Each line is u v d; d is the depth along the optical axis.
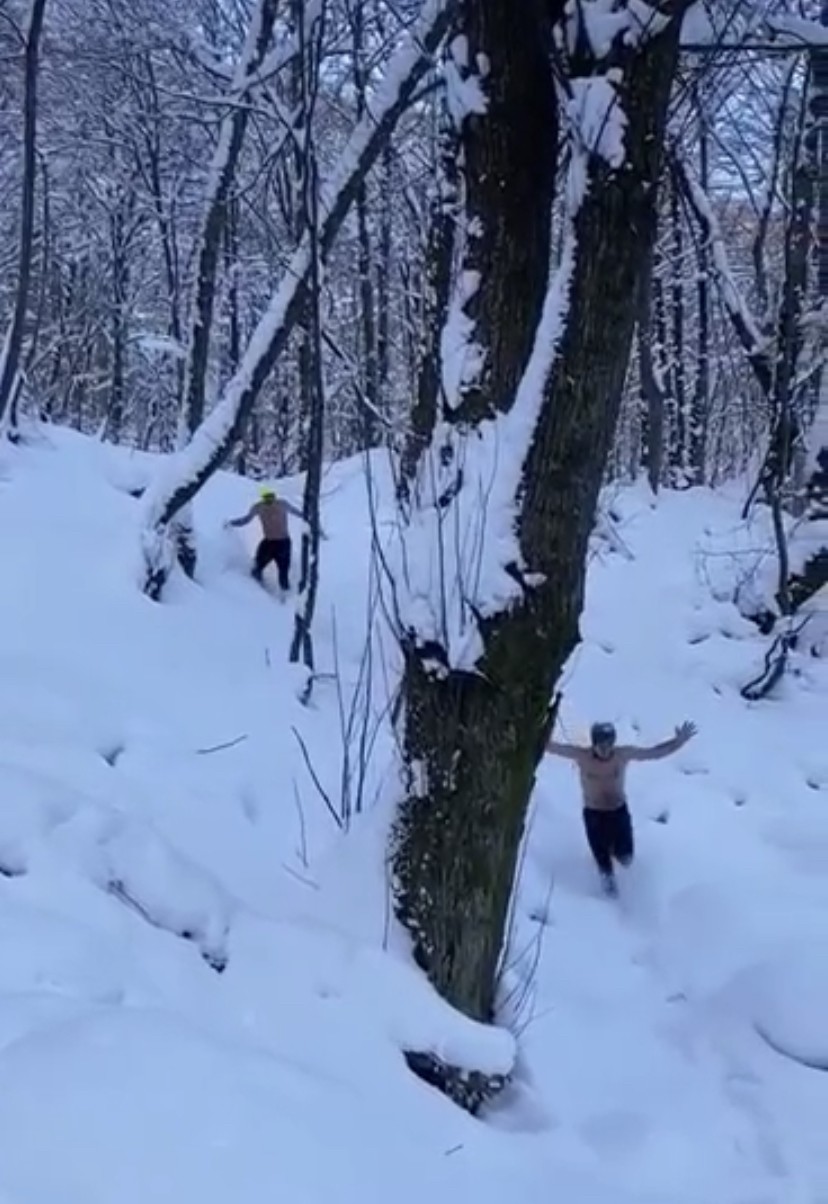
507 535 4.82
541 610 4.84
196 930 5.13
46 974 4.33
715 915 7.99
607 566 14.59
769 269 25.33
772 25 8.00
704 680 12.43
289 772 8.16
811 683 12.49
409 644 5.07
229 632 10.82
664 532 15.29
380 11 12.71
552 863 8.87
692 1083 6.20
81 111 18.36
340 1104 3.85
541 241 4.91
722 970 7.43
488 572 4.83
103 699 8.27
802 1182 5.32
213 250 11.62
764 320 17.70
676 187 16.05
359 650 11.44
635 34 4.48
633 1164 5.19
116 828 5.55
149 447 26.75
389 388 21.28
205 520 13.34
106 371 28.23
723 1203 5.02
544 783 9.98
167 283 26.03
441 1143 4.16
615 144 4.51
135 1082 3.48
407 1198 3.51
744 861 9.19
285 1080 3.83
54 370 24.88
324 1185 3.35
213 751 8.15
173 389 26.81
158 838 5.56
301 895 5.72
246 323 25.91
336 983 4.89
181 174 21.52
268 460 28.66
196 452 11.05
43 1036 3.66
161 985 4.63
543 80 4.82
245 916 5.31
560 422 4.73
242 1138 3.39
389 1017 4.81
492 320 4.90
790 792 10.37
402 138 14.38
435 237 5.37
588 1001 6.89
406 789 5.27
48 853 5.22
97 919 4.93
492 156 4.84
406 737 5.25
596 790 8.63
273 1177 3.28
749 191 22.14
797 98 18.28
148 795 7.03
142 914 5.14
